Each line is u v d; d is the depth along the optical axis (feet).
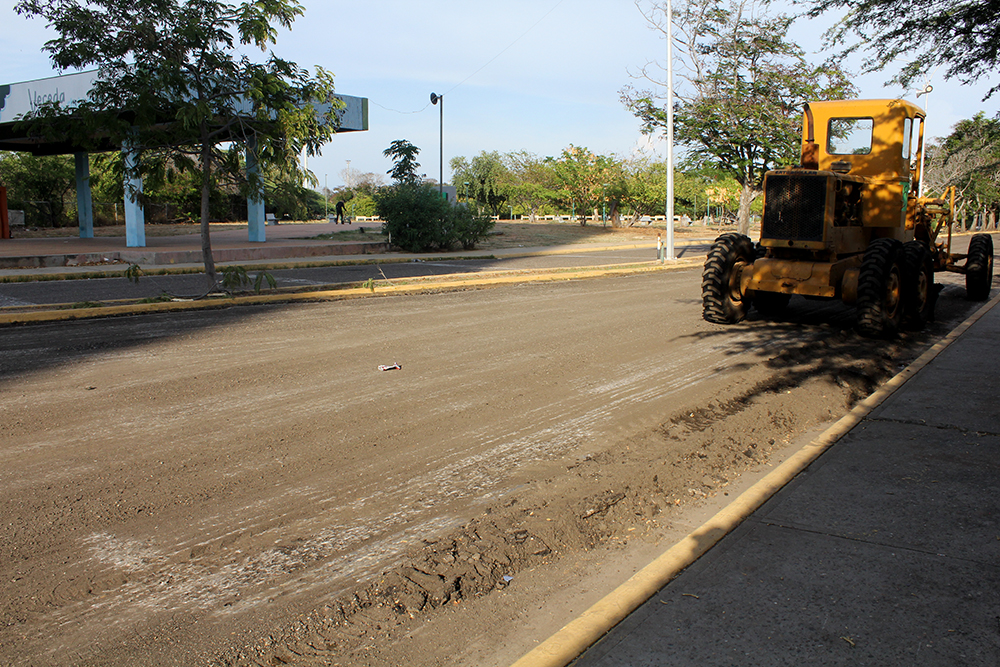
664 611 10.36
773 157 81.92
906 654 9.27
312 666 9.31
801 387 23.49
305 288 47.06
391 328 33.58
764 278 32.96
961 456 16.55
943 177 136.36
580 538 12.88
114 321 34.63
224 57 39.60
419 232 87.56
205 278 54.49
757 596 10.71
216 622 10.29
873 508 13.79
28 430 18.37
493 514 13.70
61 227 132.46
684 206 211.00
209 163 42.19
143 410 20.16
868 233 35.53
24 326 32.96
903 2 30.60
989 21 29.63
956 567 11.51
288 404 20.90
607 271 64.28
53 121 39.29
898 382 23.27
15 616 10.39
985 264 44.01
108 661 9.41
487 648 9.73
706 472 16.12
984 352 27.94
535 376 24.52
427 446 17.53
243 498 14.43
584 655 9.36
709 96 83.25
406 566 11.72
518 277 57.82
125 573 11.56
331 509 13.97
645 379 24.22
